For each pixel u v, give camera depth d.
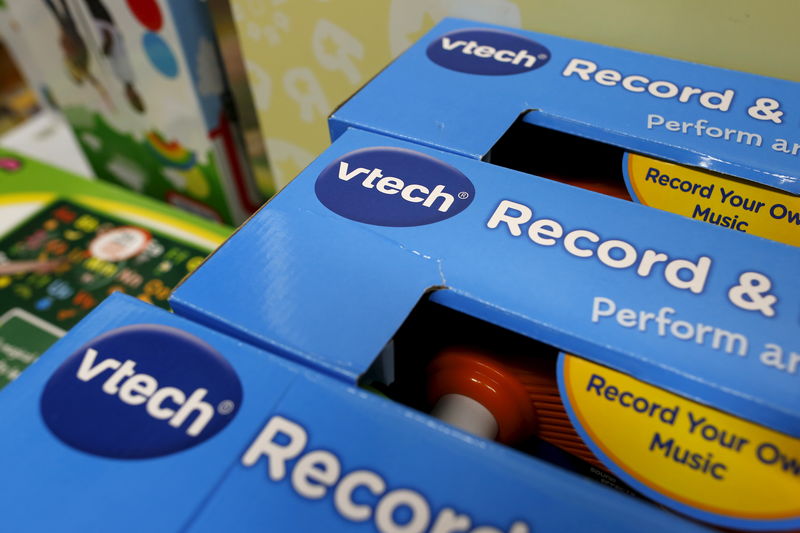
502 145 0.45
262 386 0.27
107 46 0.72
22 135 1.03
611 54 0.46
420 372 0.38
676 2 0.45
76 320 0.61
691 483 0.27
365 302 0.30
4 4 0.81
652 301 0.29
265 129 0.71
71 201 0.73
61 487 0.25
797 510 0.26
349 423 0.26
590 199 0.35
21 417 0.27
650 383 0.28
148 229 0.70
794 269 0.31
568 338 0.28
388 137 0.40
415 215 0.34
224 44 0.69
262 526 0.23
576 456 0.33
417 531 0.23
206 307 0.30
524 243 0.32
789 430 0.26
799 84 0.42
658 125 0.39
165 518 0.24
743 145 0.37
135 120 0.79
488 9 0.52
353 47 0.58
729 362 0.27
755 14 0.43
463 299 0.30
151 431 0.26
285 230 0.33
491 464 0.25
